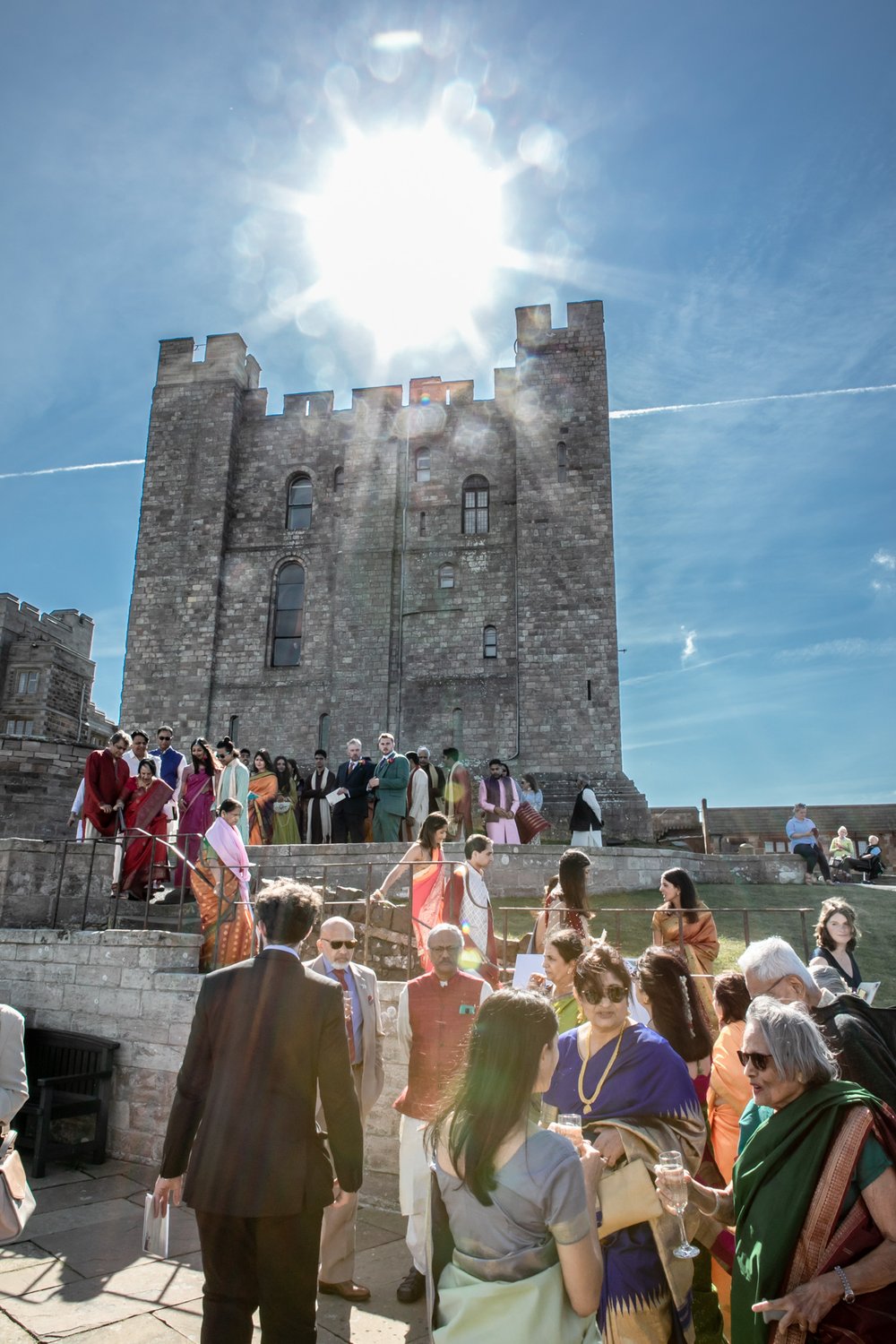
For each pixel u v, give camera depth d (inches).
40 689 1501.0
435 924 296.7
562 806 911.0
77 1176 284.4
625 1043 157.1
